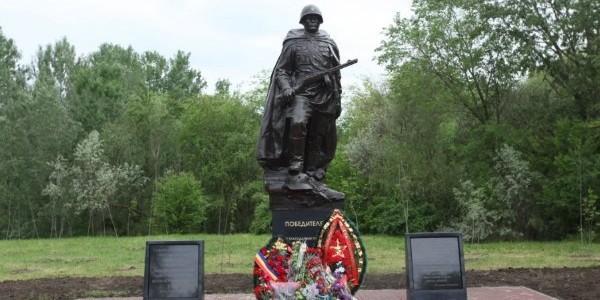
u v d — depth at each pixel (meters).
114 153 42.31
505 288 11.34
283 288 7.63
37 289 11.90
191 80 62.66
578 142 24.56
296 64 10.10
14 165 41.53
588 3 26.48
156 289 7.68
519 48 28.50
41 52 52.84
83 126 46.09
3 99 46.97
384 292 10.80
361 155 30.23
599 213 22.56
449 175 28.78
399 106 29.61
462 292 7.76
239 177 42.38
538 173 26.86
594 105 26.52
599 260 17.00
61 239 29.38
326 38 10.27
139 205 42.66
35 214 42.22
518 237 27.30
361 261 8.92
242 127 43.34
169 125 43.84
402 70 30.56
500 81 30.23
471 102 31.89
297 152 9.84
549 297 10.23
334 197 9.86
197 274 7.74
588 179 24.19
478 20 29.36
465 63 29.77
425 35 30.48
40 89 43.31
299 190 9.70
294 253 8.19
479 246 23.44
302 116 9.81
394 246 23.06
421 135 29.31
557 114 28.33
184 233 35.28
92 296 11.15
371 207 31.98
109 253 20.45
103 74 49.12
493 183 27.34
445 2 30.06
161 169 43.84
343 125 43.97
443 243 7.91
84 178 38.69
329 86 10.08
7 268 16.06
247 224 41.69
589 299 10.27
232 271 15.05
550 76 30.02
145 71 61.69
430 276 7.79
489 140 29.00
